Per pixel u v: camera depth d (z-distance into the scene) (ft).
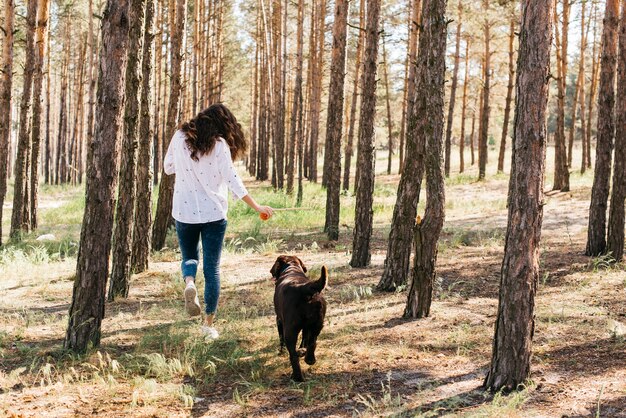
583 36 84.48
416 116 23.40
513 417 11.89
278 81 98.48
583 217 49.60
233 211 55.47
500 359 13.53
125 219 23.93
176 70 38.96
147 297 24.25
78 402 13.09
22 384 14.03
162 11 89.45
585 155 89.40
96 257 16.48
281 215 53.62
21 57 92.48
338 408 12.82
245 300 23.26
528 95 13.02
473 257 31.94
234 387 14.20
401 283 24.35
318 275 27.50
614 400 12.67
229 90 144.25
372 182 29.86
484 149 93.50
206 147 16.15
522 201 13.28
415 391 13.76
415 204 24.06
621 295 22.35
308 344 14.89
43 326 19.49
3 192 46.11
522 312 13.41
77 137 130.41
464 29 93.20
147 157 29.07
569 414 12.05
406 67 94.17
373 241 40.29
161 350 16.61
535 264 13.43
